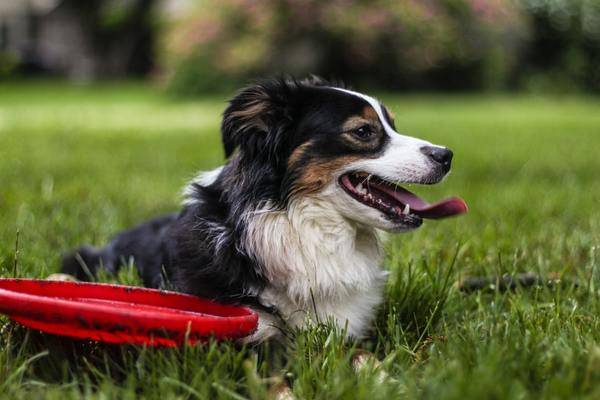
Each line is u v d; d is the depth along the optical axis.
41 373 1.21
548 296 1.40
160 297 1.30
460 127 3.96
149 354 1.20
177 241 1.37
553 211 1.85
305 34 5.85
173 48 6.23
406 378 1.16
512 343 1.21
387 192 1.37
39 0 9.80
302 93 1.36
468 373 1.16
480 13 6.32
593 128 4.08
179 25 6.47
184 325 1.18
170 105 5.71
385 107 1.40
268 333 1.31
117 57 9.88
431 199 1.98
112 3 9.32
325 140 1.35
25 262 1.48
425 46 6.05
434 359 1.21
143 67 10.00
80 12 9.60
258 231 1.33
